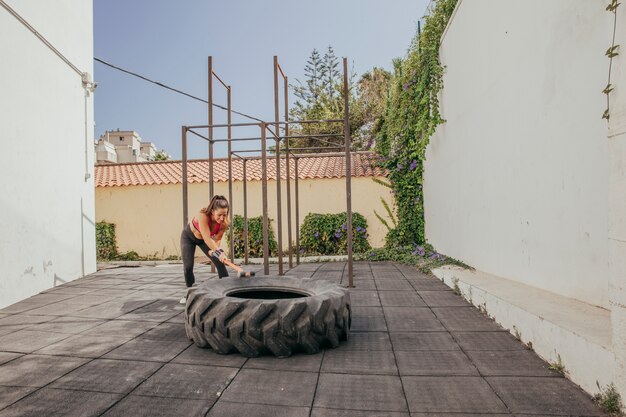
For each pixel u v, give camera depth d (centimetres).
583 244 317
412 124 908
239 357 281
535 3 383
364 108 2197
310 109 2469
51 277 560
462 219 648
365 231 998
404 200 988
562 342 249
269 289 390
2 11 463
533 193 398
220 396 219
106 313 409
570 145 329
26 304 455
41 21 545
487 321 372
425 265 693
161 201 1062
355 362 272
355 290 530
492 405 208
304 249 1003
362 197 1026
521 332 310
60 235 590
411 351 294
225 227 423
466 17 605
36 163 528
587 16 302
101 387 229
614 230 196
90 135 698
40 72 543
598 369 212
